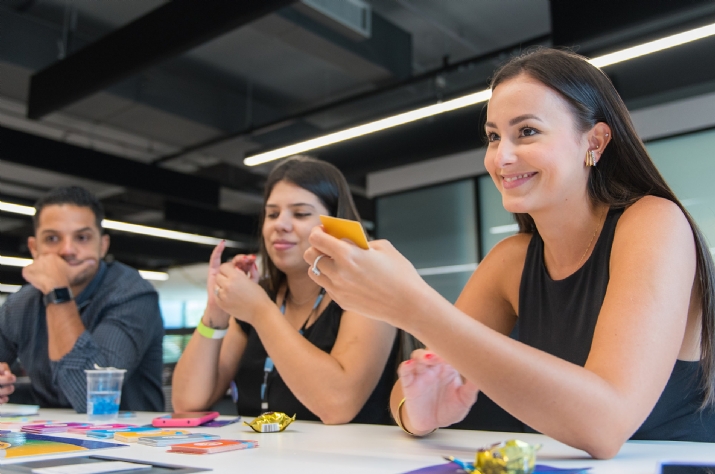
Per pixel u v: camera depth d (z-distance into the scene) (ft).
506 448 1.87
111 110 17.19
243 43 16.96
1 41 14.61
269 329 4.49
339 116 21.59
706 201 15.29
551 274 3.66
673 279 2.64
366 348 4.45
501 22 16.08
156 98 17.20
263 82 19.44
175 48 11.35
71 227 6.41
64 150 17.98
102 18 15.98
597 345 2.55
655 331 2.50
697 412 3.25
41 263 5.98
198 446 2.64
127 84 16.52
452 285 20.30
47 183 25.86
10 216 28.07
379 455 2.52
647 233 2.81
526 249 3.92
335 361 4.36
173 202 26.22
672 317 2.56
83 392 5.59
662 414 3.22
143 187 20.13
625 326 2.51
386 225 22.39
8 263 32.63
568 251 3.47
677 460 2.24
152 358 6.88
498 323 4.09
